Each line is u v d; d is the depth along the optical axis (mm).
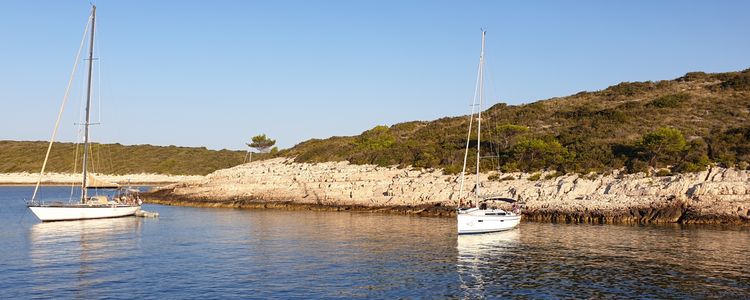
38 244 33312
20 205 66500
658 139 52812
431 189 57312
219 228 42031
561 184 51688
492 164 60094
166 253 30250
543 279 24000
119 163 145625
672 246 32188
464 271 25625
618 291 21906
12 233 38500
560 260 28141
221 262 27656
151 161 149500
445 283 23344
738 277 24094
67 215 47188
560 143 62875
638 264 26984
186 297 20922
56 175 132250
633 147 56188
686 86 86062
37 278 23828
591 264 27078
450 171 60250
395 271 25609
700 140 54656
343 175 65625
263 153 119812
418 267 26531
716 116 66688
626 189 48250
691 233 37750
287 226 43281
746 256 28859
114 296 20984
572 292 21844
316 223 45500
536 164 57594
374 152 72625
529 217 48188
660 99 76625
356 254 29969
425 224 44344
